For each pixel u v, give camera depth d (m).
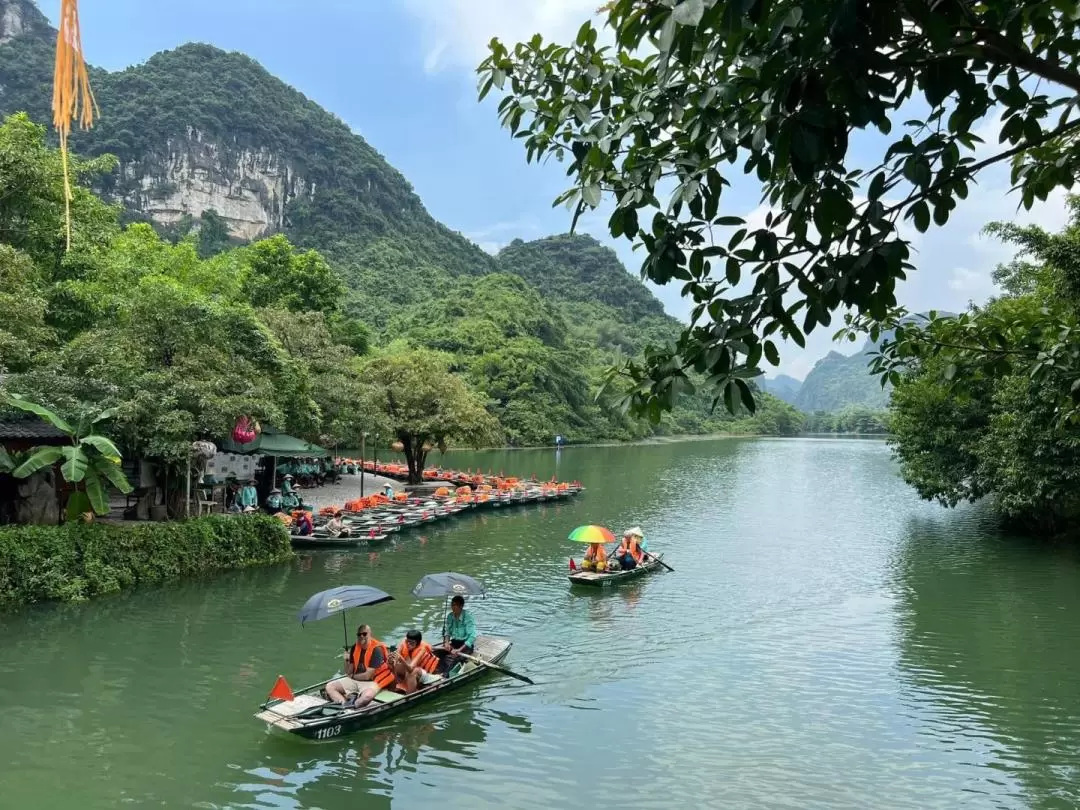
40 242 24.31
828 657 15.33
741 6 2.69
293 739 11.14
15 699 12.29
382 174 189.25
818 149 2.97
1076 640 16.58
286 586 19.56
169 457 18.88
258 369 24.59
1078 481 23.84
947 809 9.59
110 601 17.34
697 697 13.11
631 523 32.56
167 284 22.06
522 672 14.17
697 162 4.05
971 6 3.55
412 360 40.84
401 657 12.55
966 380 6.88
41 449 16.94
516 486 40.41
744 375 3.54
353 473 45.44
